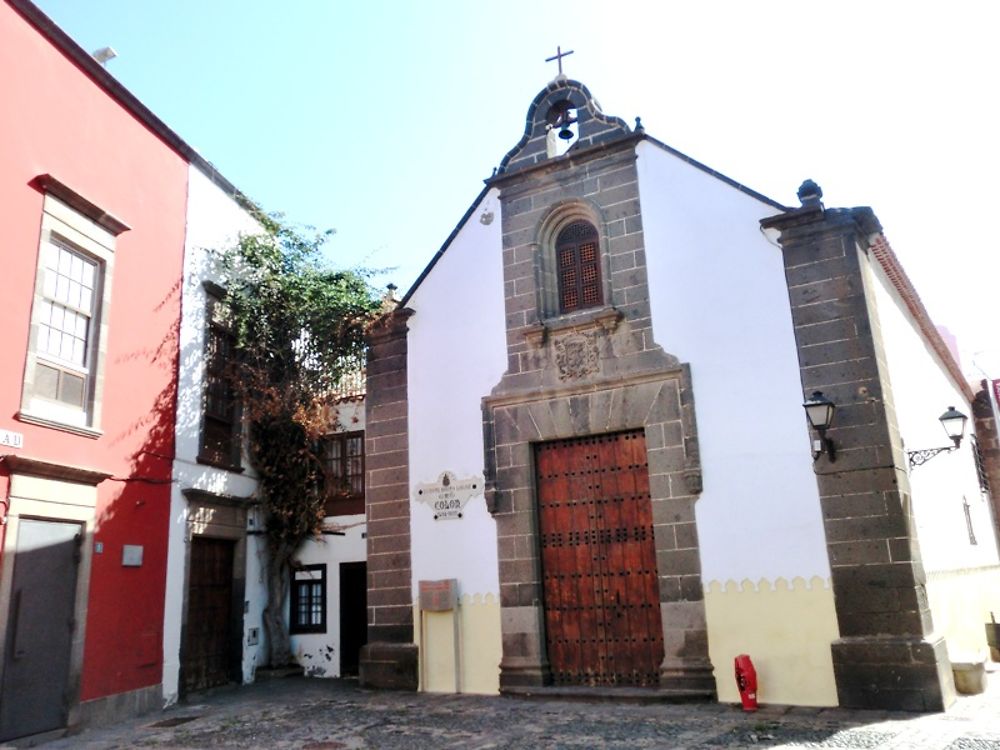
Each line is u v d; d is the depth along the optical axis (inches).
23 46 430.6
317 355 608.4
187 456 534.9
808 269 453.1
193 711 469.4
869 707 392.5
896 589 400.8
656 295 489.4
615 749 334.3
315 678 589.3
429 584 510.3
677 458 463.2
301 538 614.2
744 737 344.8
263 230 642.2
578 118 542.0
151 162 531.2
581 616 478.6
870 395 424.8
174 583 508.1
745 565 435.2
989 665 531.2
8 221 407.5
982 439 788.0
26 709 390.3
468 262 556.4
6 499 389.7
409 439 545.6
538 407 509.4
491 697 474.9
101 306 466.9
